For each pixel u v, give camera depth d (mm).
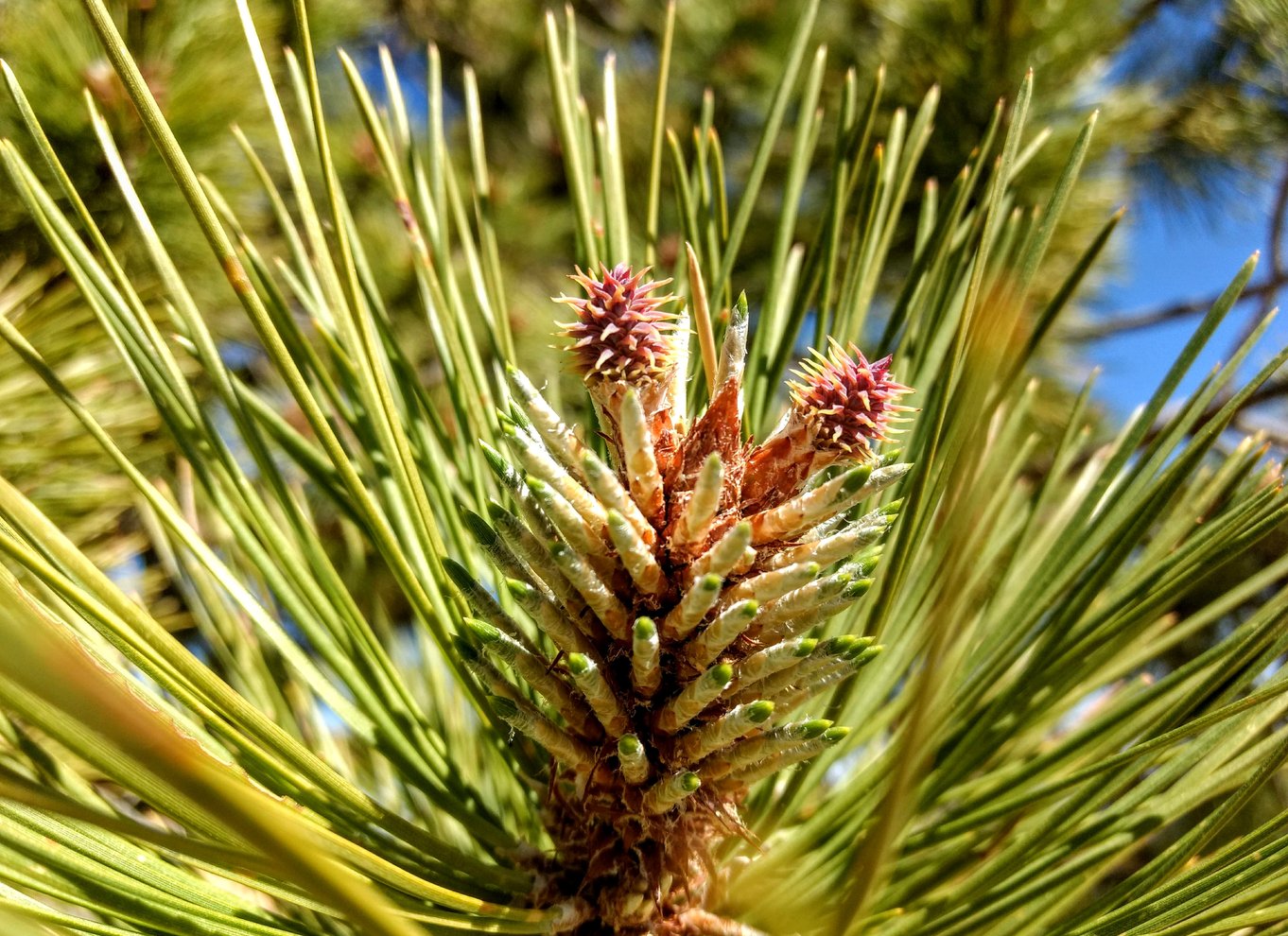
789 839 1115
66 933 702
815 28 3369
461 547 1172
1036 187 2818
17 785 535
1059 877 930
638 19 3980
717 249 1304
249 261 1103
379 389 917
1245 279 994
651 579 849
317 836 711
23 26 2020
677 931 1004
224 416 2422
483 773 1473
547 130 4008
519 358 3072
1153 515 982
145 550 2059
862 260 1254
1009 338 514
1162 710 1035
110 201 2041
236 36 2246
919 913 981
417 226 1218
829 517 913
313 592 1015
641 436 839
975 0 2770
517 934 897
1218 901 791
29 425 1603
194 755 386
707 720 910
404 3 3902
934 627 464
